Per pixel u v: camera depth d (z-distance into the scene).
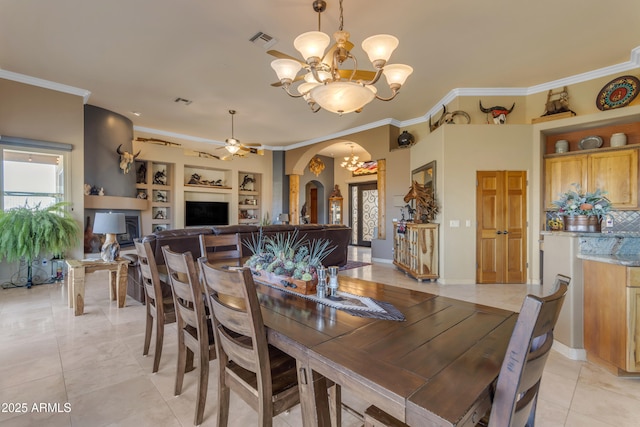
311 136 8.38
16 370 2.23
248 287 1.21
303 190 10.38
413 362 0.99
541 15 3.30
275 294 1.76
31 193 4.86
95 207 5.89
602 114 4.36
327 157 11.40
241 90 5.28
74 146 5.18
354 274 5.78
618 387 2.06
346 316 1.41
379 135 7.05
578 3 3.11
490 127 4.97
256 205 9.79
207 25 3.47
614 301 2.20
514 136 4.95
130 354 2.49
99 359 2.40
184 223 8.07
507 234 4.97
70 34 3.63
